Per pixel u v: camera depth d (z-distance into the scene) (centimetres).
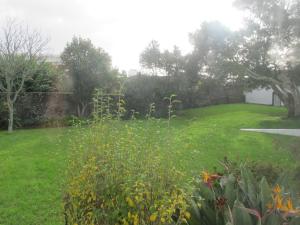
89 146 393
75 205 379
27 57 1889
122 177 352
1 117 1923
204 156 1091
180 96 2616
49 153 1156
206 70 2680
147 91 2339
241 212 302
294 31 2180
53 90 2173
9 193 771
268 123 2017
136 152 363
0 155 1177
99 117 478
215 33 2317
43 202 711
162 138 393
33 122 1994
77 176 383
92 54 2208
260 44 2248
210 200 354
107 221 346
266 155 1166
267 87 2541
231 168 468
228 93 3375
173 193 333
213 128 1524
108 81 2195
